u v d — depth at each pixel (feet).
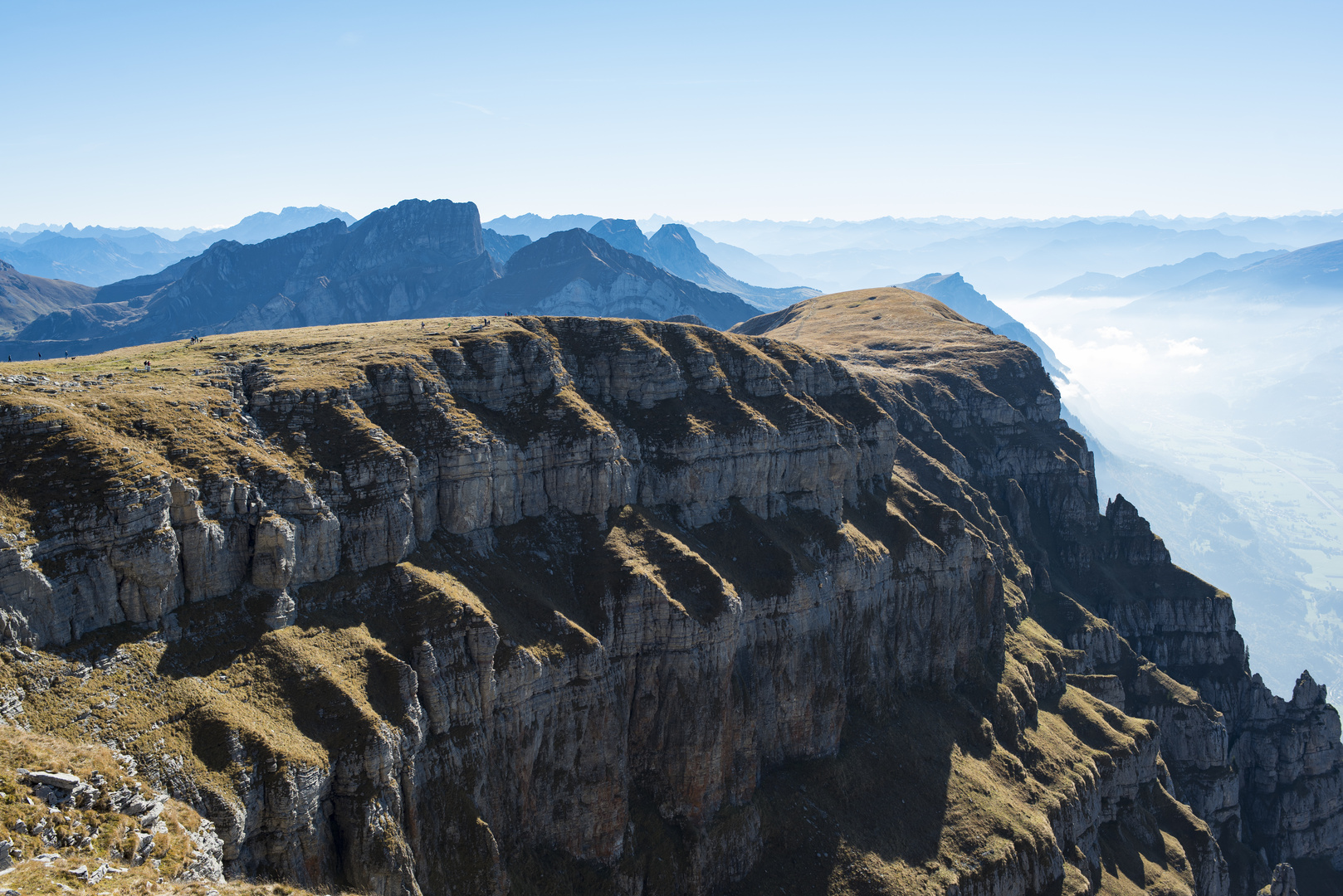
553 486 418.31
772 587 449.89
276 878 246.68
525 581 382.42
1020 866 448.24
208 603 284.82
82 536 256.52
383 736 278.05
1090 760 561.84
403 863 275.39
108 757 224.74
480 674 326.03
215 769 244.63
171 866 211.41
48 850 192.95
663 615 388.78
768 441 493.77
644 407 482.28
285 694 277.23
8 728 217.56
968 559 572.92
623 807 369.50
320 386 362.53
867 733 490.08
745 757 419.74
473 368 428.56
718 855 395.34
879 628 519.60
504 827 333.21
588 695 360.28
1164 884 531.50
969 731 529.86
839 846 422.41
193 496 282.77
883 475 598.34
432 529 367.45
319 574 317.22
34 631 242.17
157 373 354.13
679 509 458.09
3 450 267.59
